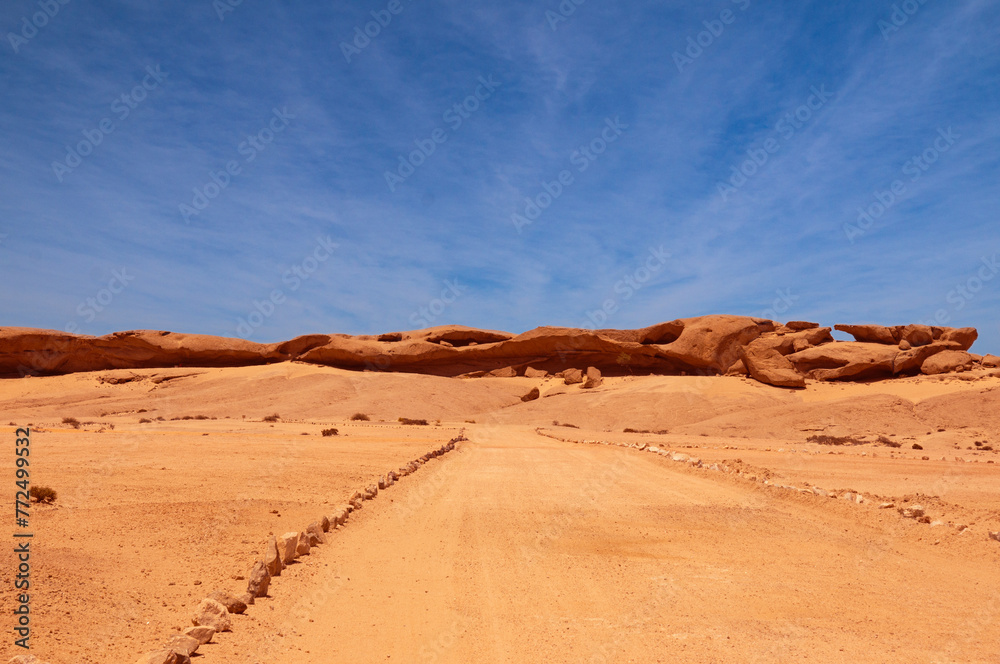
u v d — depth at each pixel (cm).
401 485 1858
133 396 9106
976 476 2317
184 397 8750
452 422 7394
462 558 992
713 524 1288
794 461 2870
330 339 11256
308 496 1562
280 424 5662
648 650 621
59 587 732
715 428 6369
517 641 642
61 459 2295
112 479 1772
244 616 696
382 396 8450
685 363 10250
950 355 8194
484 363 11412
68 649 562
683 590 837
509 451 3347
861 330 9219
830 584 873
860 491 1817
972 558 1029
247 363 11688
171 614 695
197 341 11344
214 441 3388
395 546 1069
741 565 973
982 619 730
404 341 11312
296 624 680
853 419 6072
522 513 1398
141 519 1202
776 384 8656
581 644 636
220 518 1251
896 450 4128
